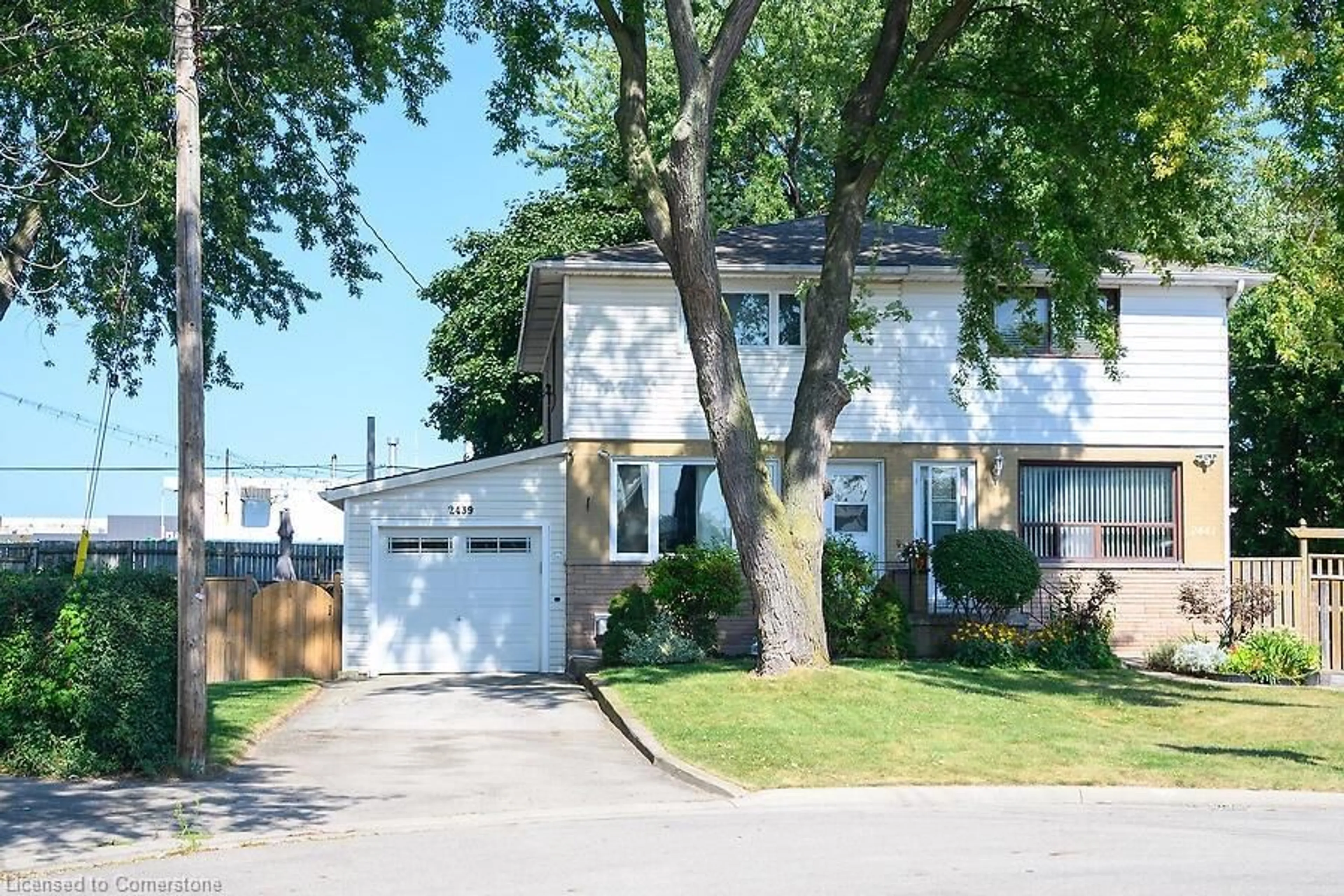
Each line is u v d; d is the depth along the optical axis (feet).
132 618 45.57
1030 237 69.31
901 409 84.12
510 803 41.88
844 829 37.86
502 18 68.08
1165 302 85.56
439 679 79.41
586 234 125.70
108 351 80.84
